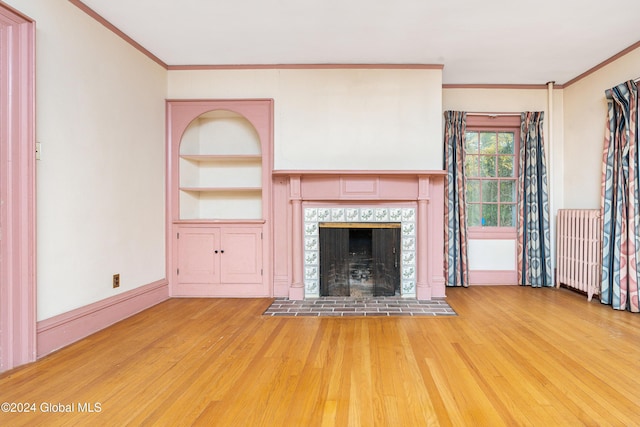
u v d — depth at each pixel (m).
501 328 2.74
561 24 2.83
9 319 2.06
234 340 2.51
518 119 4.25
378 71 3.62
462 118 4.14
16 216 2.08
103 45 2.77
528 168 4.17
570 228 3.87
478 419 1.56
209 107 3.70
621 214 3.20
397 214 3.70
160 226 3.61
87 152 2.62
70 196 2.47
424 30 2.94
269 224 3.70
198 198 4.18
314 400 1.72
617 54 3.38
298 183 3.60
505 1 2.51
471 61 3.56
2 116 2.03
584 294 3.82
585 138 3.87
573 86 4.06
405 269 3.71
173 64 3.67
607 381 1.89
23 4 2.11
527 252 4.19
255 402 1.70
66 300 2.44
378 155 3.62
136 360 2.17
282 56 3.48
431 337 2.55
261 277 3.73
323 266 3.75
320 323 2.89
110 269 2.87
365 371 2.02
